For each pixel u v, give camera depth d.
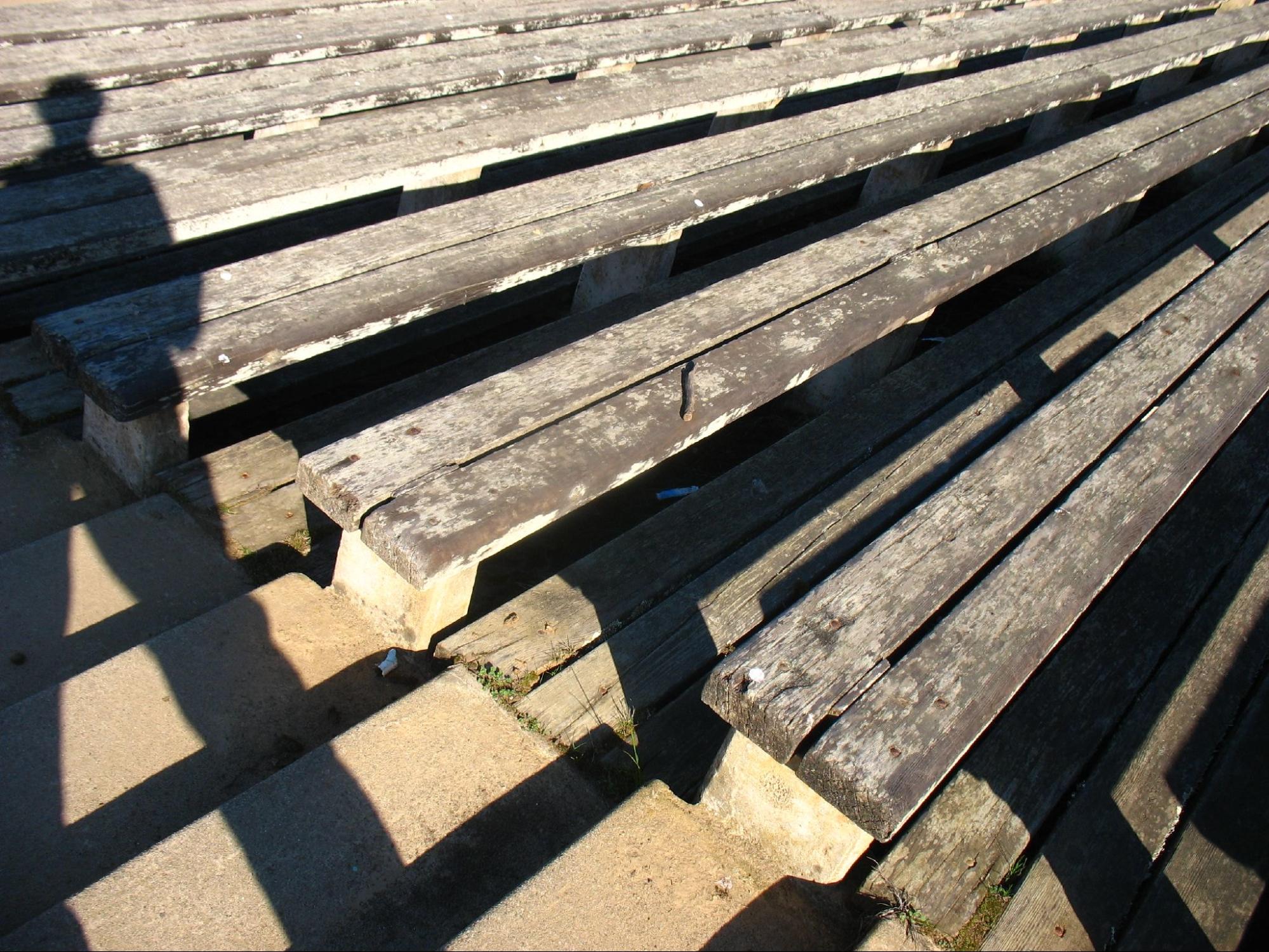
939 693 2.08
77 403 3.50
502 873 2.16
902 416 3.76
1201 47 7.14
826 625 2.21
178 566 2.91
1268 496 3.45
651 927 2.05
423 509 2.33
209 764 2.34
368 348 4.21
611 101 4.93
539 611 2.80
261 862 2.07
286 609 2.75
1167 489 2.82
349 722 2.51
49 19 4.97
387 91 4.71
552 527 3.60
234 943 1.94
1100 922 2.20
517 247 3.64
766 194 4.43
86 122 4.04
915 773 1.91
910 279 3.66
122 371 2.78
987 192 4.38
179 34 5.07
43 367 3.63
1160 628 2.91
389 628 2.71
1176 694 2.73
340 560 2.74
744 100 5.37
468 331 4.56
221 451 3.28
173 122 4.14
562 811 2.31
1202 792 2.50
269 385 3.92
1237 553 3.20
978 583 2.42
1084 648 2.82
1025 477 2.79
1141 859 2.34
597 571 2.97
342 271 3.33
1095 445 2.98
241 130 4.32
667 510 3.22
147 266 4.33
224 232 4.65
